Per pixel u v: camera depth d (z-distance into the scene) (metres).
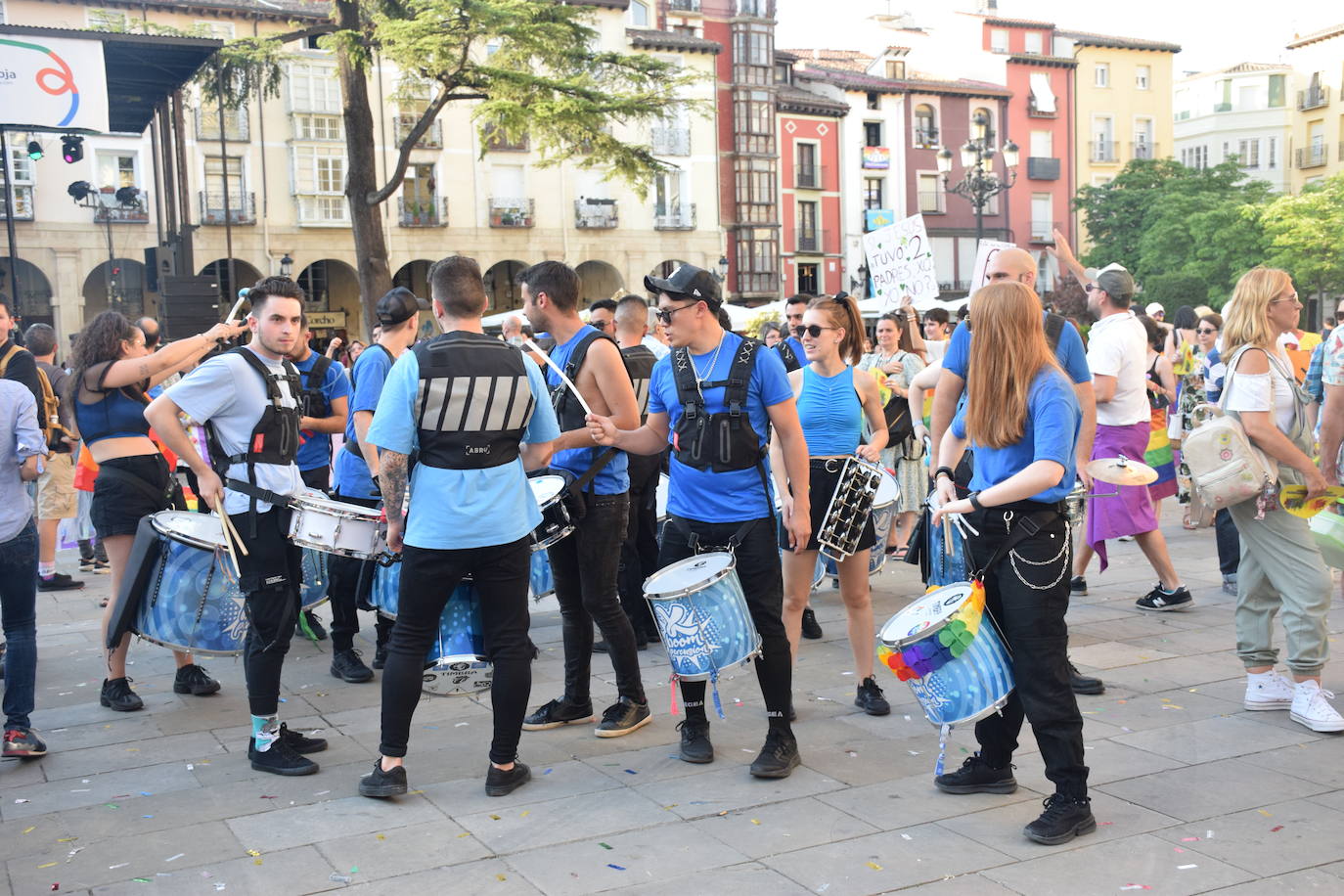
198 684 5.74
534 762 4.63
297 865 3.65
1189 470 4.95
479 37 17.83
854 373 5.77
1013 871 3.51
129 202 28.39
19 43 12.86
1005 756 4.14
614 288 40.72
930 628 3.75
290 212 34.94
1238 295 5.00
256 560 4.49
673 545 4.63
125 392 5.55
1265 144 64.25
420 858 3.69
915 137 50.12
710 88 42.47
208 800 4.25
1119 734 4.82
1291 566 4.86
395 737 4.20
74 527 9.80
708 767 4.52
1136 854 3.62
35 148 19.73
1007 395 3.74
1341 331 4.94
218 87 18.80
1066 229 55.16
